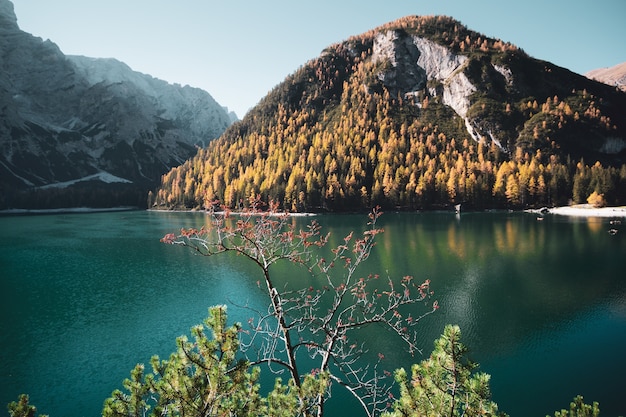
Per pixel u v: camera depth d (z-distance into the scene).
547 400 21.66
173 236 9.02
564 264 55.16
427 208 158.88
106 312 38.50
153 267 59.03
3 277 53.38
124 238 92.06
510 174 160.88
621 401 21.41
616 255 60.38
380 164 178.75
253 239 9.11
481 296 40.44
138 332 33.38
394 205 161.12
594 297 39.94
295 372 8.68
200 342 6.44
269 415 7.30
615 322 33.12
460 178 158.62
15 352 29.53
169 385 6.36
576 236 80.00
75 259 66.00
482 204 156.75
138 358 28.41
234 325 6.55
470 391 6.56
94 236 96.06
